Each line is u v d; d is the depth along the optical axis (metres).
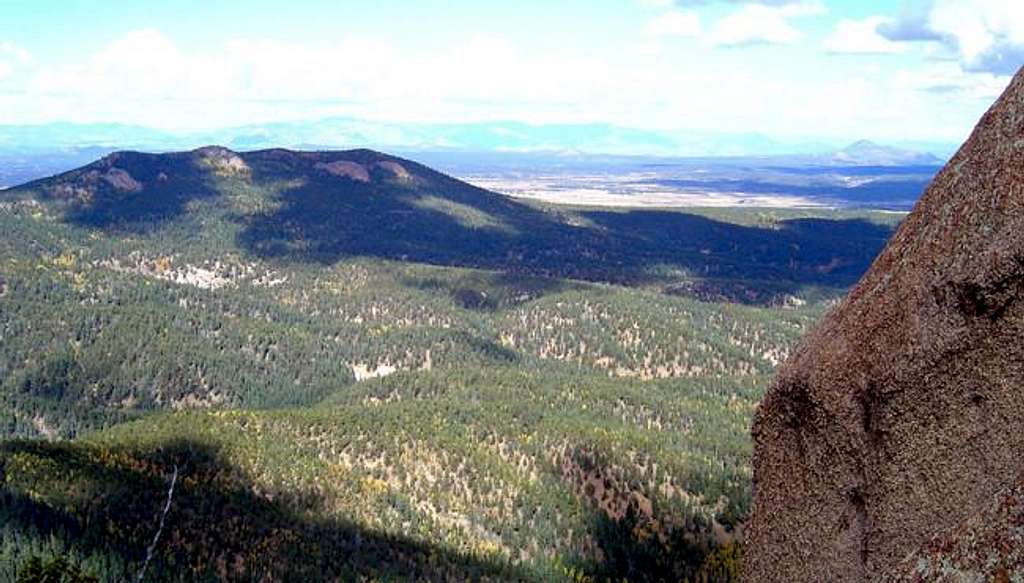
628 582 161.00
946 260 21.58
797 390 24.45
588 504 186.50
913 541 21.50
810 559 23.97
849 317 23.92
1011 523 16.23
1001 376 20.31
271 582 125.88
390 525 165.25
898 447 22.02
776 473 25.28
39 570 31.77
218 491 157.25
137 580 26.27
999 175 21.09
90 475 147.38
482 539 169.38
